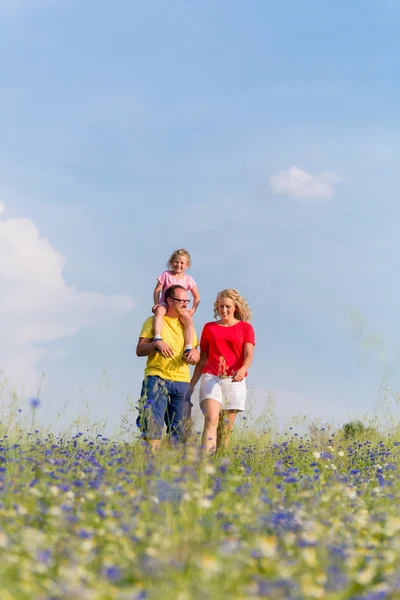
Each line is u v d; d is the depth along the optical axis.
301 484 6.17
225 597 3.13
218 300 8.38
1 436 7.81
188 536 4.05
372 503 5.83
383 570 3.85
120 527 4.35
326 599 3.27
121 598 3.12
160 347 7.71
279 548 4.10
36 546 3.77
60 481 5.49
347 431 10.80
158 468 6.11
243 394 8.08
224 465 6.35
